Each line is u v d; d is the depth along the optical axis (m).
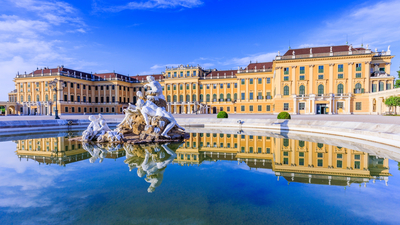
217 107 79.12
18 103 77.12
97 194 6.51
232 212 5.42
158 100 20.58
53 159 10.99
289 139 18.38
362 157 11.52
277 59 57.84
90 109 82.25
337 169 9.37
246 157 11.90
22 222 4.90
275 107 58.25
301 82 56.16
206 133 23.05
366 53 51.50
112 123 33.28
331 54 53.72
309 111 54.44
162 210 5.52
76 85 76.44
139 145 15.38
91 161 10.62
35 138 19.05
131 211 5.44
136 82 89.69
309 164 10.26
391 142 14.16
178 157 11.72
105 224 4.83
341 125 20.83
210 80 79.88
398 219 5.08
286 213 5.39
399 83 55.12
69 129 28.64
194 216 5.19
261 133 23.05
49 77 71.06
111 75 85.50
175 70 83.25
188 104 79.25
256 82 71.62
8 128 23.33
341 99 53.03
